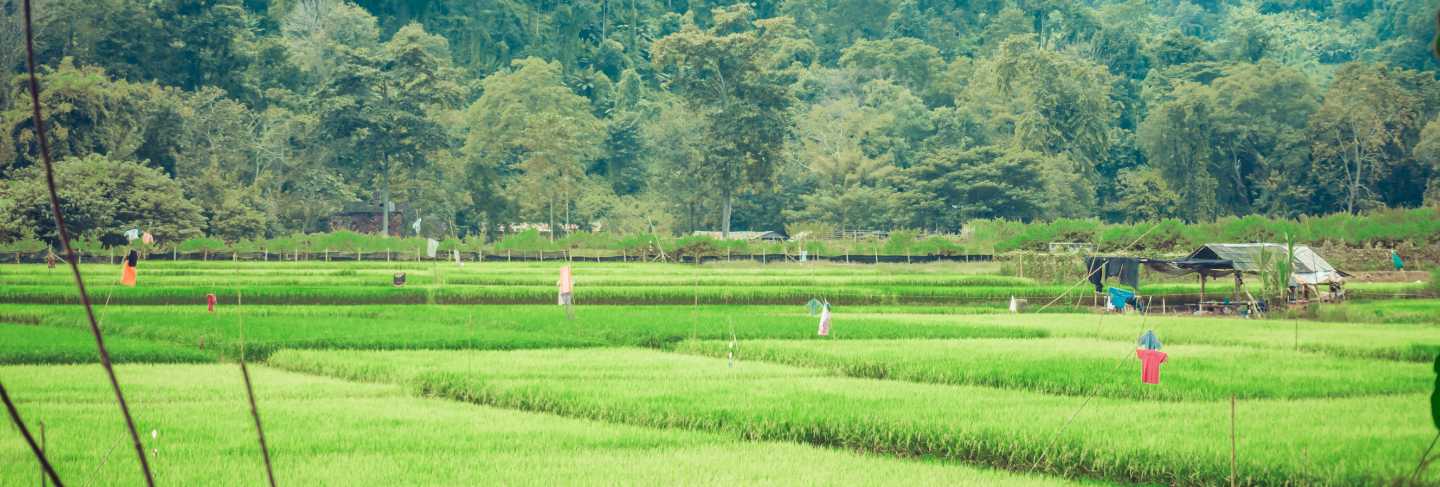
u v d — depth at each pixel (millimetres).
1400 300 161000
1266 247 158000
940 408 65500
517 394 72562
